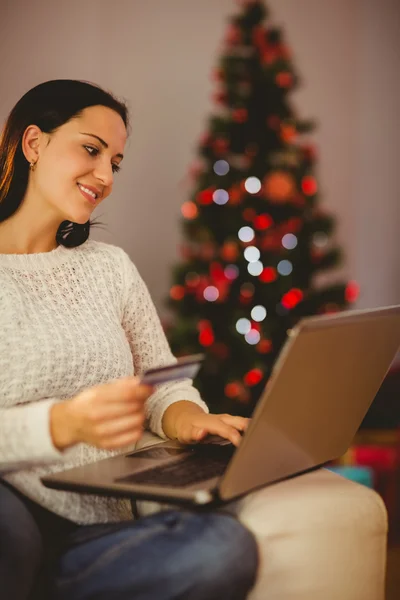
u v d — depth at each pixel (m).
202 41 4.05
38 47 3.79
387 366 1.29
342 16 4.23
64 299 1.44
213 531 1.03
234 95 3.25
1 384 1.27
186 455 1.29
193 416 1.42
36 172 1.44
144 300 1.63
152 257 4.06
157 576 1.01
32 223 1.46
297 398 1.07
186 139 4.07
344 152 4.27
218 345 3.21
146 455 1.30
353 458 2.94
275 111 3.27
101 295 1.51
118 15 3.93
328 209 4.25
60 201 1.42
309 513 1.12
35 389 1.29
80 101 1.43
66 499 1.31
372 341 1.18
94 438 1.05
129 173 4.00
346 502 1.16
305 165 3.32
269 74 3.23
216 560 1.01
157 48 4.00
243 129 3.26
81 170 1.42
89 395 1.05
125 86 3.97
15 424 1.09
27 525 1.06
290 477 1.24
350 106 4.27
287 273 3.23
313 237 3.29
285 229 3.25
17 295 1.35
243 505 1.15
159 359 1.62
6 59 3.74
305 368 1.04
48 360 1.31
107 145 1.45
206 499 1.02
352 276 4.30
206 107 4.07
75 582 1.05
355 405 1.28
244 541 1.04
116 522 1.23
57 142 1.42
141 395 1.03
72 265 1.50
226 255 3.19
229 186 3.22
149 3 3.98
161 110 4.03
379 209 4.33
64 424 1.07
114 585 1.03
